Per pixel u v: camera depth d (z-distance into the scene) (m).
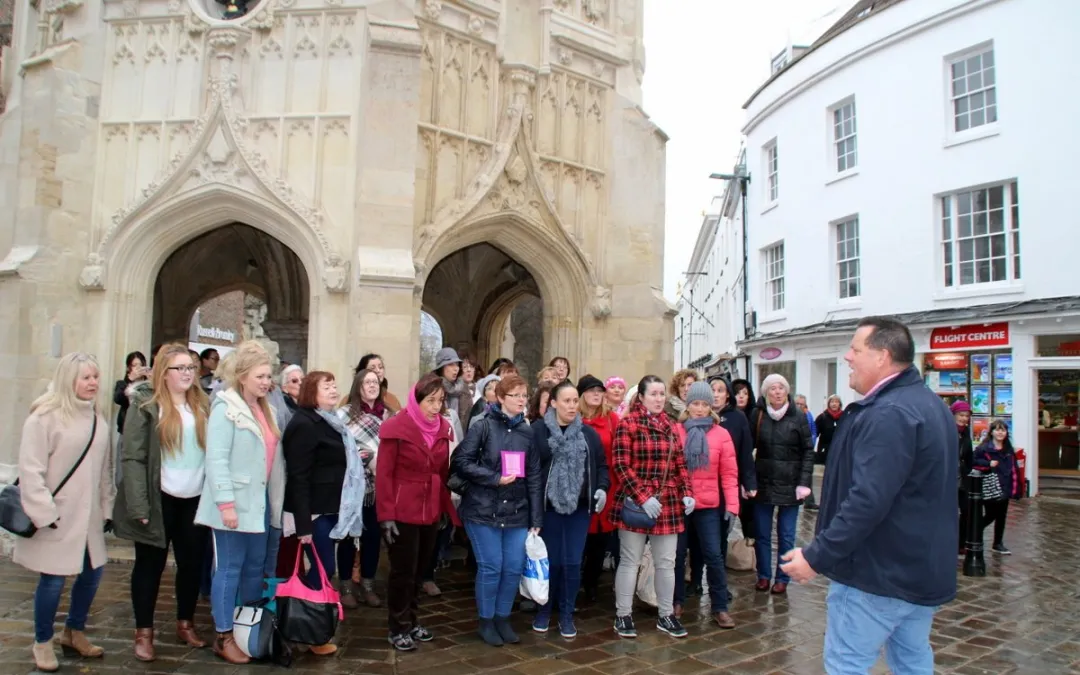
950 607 6.65
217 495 4.57
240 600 4.88
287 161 8.53
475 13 9.28
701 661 5.10
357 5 8.45
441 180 8.99
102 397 8.45
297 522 4.86
